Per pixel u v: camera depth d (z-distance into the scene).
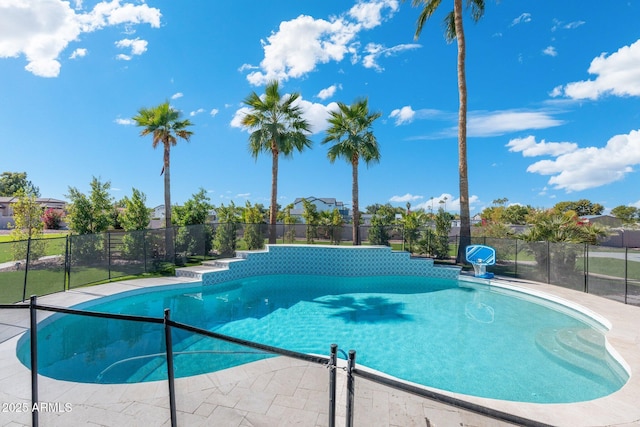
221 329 7.06
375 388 3.12
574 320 7.79
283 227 14.85
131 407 3.03
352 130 16.08
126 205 14.09
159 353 4.50
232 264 11.53
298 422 2.76
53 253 11.57
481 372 5.10
